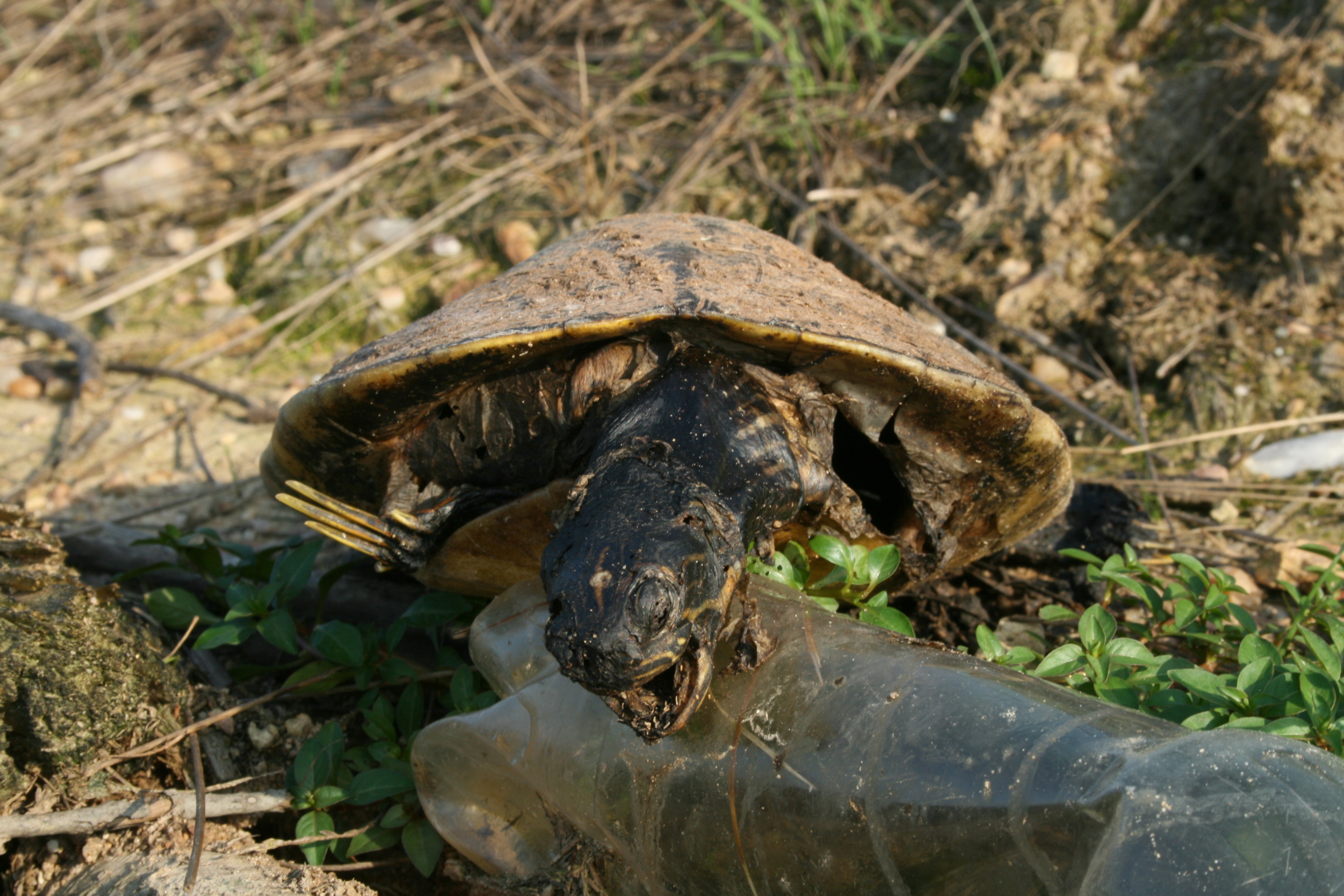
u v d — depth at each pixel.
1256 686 0.50
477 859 0.50
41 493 0.69
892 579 0.55
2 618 0.50
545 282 0.53
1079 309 0.76
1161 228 0.78
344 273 0.89
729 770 0.47
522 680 0.50
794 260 0.56
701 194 0.89
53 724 0.51
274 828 0.53
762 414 0.51
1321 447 0.64
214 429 0.76
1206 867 0.43
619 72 1.03
